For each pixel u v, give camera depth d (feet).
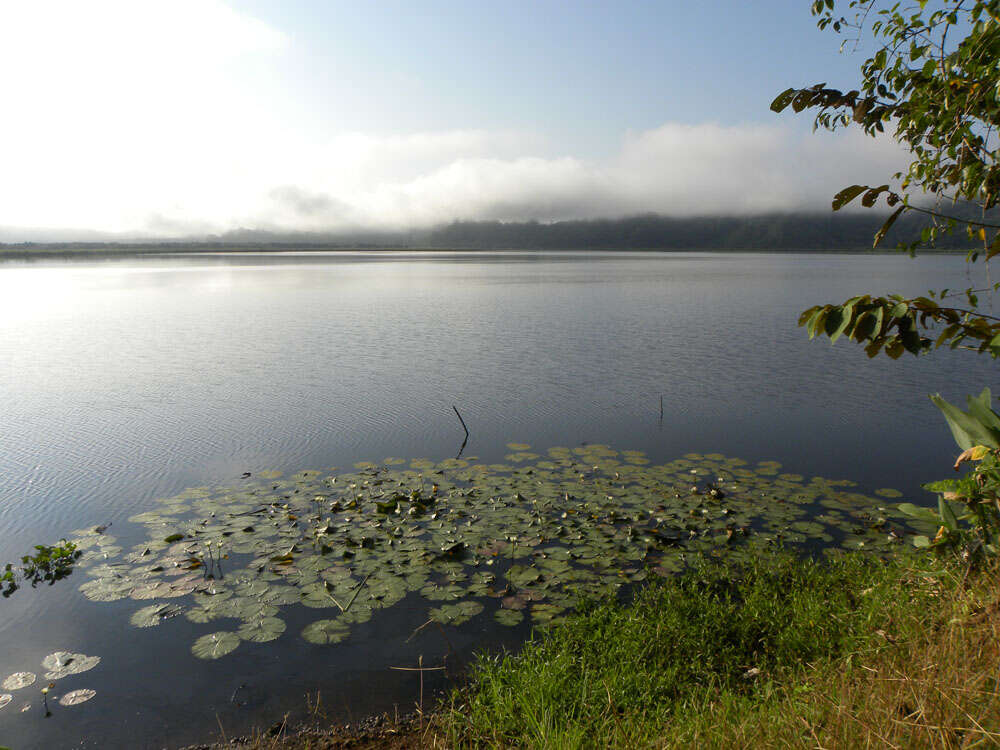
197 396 58.70
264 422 50.29
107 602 24.07
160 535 29.63
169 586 25.04
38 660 20.77
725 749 13.08
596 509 31.81
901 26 14.78
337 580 25.25
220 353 81.25
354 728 17.63
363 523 30.60
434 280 247.09
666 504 32.40
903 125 15.12
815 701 14.06
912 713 12.17
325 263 522.06
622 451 42.39
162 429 48.34
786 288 190.19
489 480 36.35
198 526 30.60
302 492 35.06
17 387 62.54
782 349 83.97
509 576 25.43
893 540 27.84
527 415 52.21
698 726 14.48
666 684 17.90
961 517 19.74
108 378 66.49
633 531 28.86
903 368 71.00
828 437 45.93
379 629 22.15
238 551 27.86
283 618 22.89
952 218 13.85
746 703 15.88
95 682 19.70
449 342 90.12
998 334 12.71
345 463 40.75
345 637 21.68
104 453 42.73
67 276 290.56
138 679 19.83
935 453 42.11
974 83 13.34
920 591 19.06
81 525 31.48
